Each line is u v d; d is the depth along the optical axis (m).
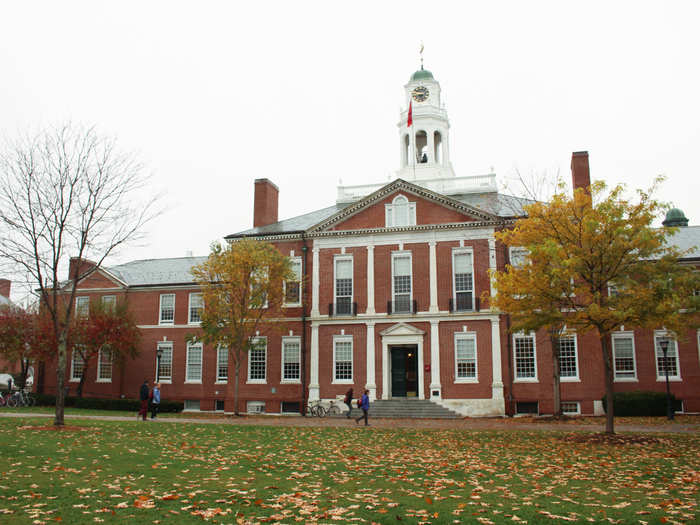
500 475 13.12
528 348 35.75
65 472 12.29
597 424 27.97
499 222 36.72
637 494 11.09
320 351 38.59
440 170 48.84
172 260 50.38
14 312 44.97
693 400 34.31
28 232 22.73
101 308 42.28
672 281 19.97
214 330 36.22
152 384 43.81
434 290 37.25
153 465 13.59
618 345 35.81
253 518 8.80
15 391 44.59
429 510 9.59
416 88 51.19
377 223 39.12
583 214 20.86
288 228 41.78
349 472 13.34
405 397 37.53
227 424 27.48
